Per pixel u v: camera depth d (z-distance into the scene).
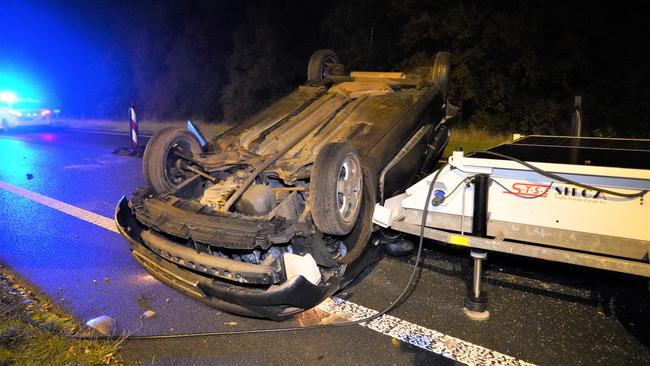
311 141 4.66
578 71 15.83
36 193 8.00
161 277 3.77
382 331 3.61
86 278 4.61
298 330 3.65
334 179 3.42
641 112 15.24
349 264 3.70
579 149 4.31
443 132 6.09
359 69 19.67
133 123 11.86
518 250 3.41
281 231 3.35
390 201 4.26
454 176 3.94
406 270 4.70
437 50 18.31
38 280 4.56
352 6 19.59
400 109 5.04
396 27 19.17
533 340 3.45
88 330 3.64
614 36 15.76
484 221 3.65
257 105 23.58
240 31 24.16
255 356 3.33
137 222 4.43
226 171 4.55
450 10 16.80
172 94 28.23
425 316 3.81
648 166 3.38
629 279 4.38
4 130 18.34
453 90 17.00
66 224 6.26
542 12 15.67
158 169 4.45
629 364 3.17
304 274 3.28
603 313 3.80
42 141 15.63
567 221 3.54
